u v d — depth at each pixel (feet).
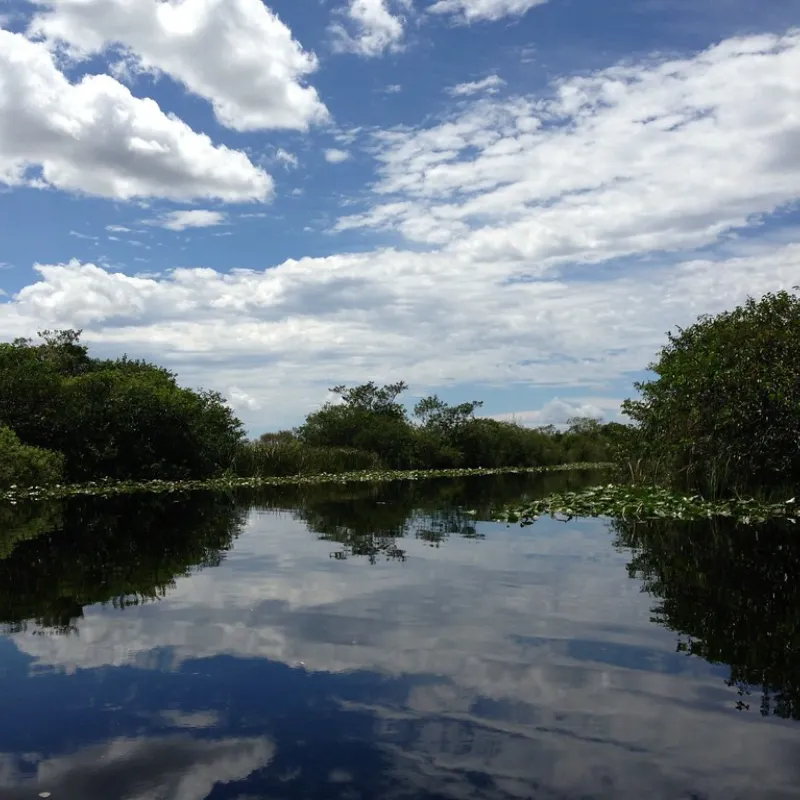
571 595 22.34
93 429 85.05
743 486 48.80
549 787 10.14
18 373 82.28
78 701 13.43
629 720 12.42
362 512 51.42
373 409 147.74
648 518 44.52
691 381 51.47
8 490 68.39
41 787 10.23
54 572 26.89
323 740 11.71
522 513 47.70
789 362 47.32
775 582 24.14
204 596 22.53
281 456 109.19
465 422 151.84
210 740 11.71
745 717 12.54
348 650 16.53
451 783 10.26
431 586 23.94
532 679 14.49
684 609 20.33
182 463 93.86
